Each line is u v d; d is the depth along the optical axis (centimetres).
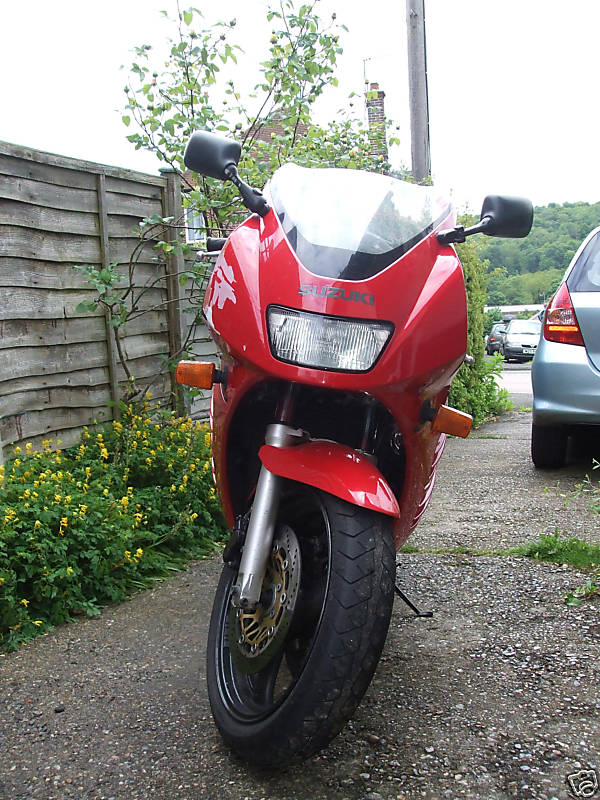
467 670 311
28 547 371
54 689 301
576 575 413
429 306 243
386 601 225
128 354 618
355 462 244
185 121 605
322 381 229
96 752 257
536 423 644
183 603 390
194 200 591
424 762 248
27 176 506
